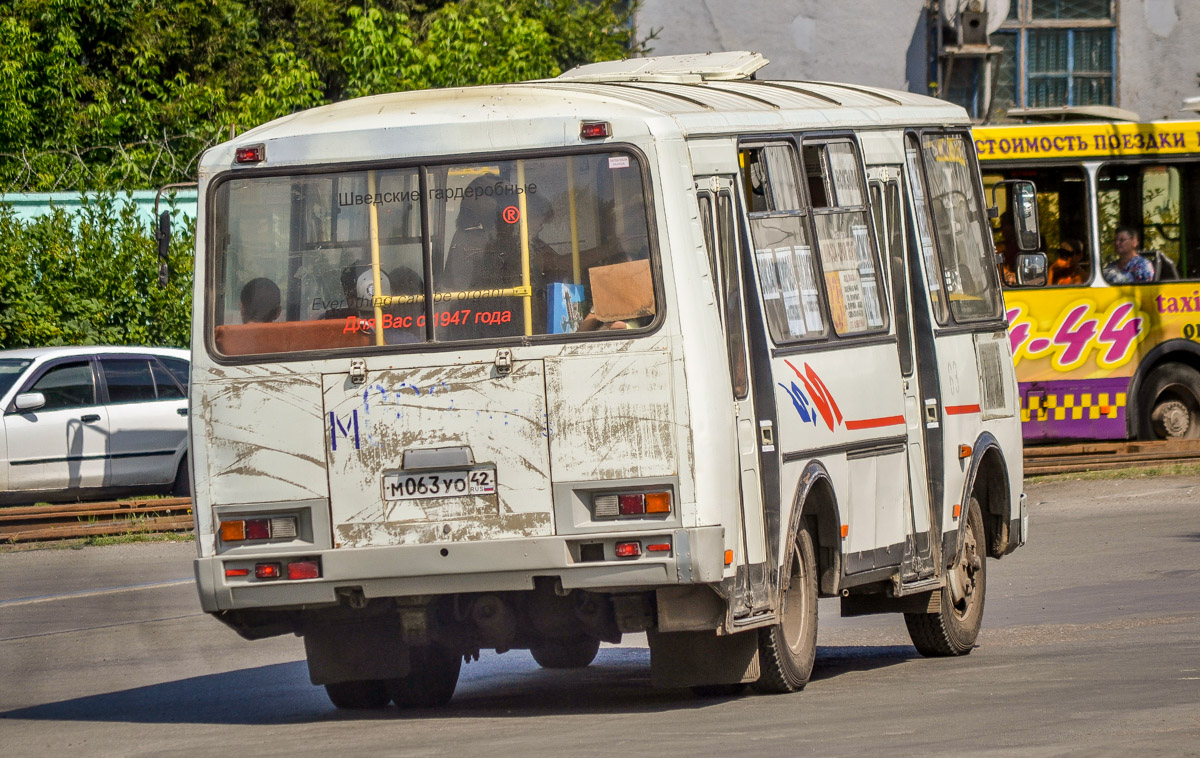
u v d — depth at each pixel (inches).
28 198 3617.1
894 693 1348.4
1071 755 997.2
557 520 1222.3
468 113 1267.2
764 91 1530.5
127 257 3540.8
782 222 1396.4
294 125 1300.4
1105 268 3284.9
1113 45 4795.8
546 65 4276.6
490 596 1268.5
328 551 1245.7
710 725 1194.6
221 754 1147.9
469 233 1254.3
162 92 4350.4
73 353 2945.4
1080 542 2465.6
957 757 1003.9
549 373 1228.5
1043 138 3275.1
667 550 1206.3
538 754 1076.5
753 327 1326.3
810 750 1055.0
